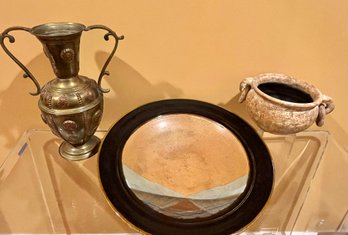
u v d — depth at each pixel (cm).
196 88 74
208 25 65
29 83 72
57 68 54
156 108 69
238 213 55
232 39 67
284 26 66
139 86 73
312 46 68
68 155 69
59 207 95
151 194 57
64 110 56
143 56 69
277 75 65
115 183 57
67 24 54
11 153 80
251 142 65
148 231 51
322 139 83
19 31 65
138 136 65
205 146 66
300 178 89
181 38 67
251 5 63
